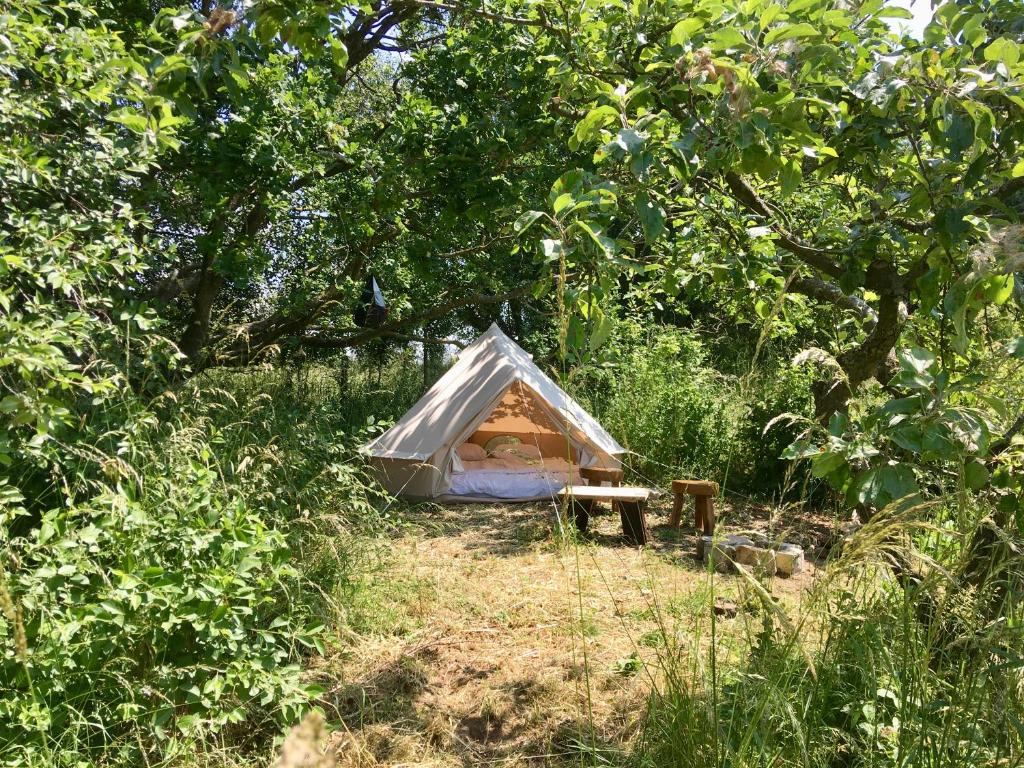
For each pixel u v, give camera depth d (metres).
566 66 3.67
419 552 6.35
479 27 6.23
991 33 2.98
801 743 2.30
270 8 3.11
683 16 3.15
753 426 8.51
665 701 2.94
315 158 6.48
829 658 2.72
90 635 2.79
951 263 2.77
